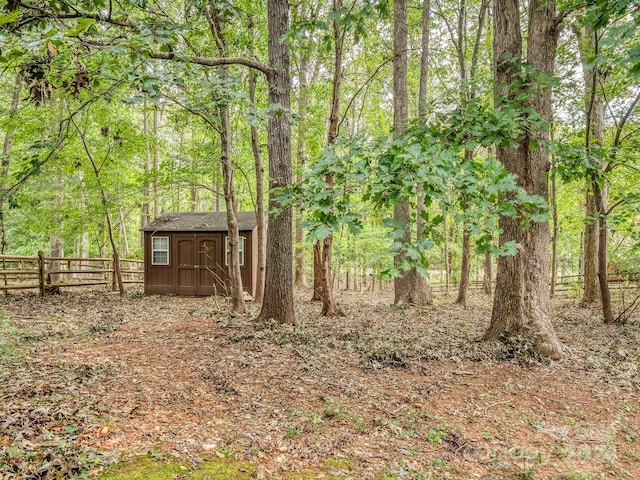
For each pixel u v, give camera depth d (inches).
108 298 459.5
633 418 161.0
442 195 82.7
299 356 219.8
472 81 290.5
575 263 969.5
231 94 172.2
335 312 366.9
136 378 180.1
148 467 114.9
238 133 426.0
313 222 87.0
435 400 170.7
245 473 115.8
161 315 338.6
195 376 186.4
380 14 136.2
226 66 269.9
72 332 264.1
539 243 236.4
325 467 121.5
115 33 168.1
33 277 565.0
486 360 217.3
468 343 246.1
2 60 108.7
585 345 260.2
